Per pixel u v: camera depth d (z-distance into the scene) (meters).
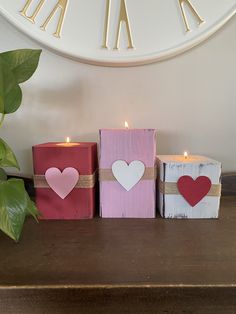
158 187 0.69
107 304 0.41
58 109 0.80
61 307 0.41
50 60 0.78
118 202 0.67
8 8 0.73
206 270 0.44
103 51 0.76
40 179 0.66
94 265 0.46
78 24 0.75
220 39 0.76
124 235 0.58
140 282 0.41
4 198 0.49
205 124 0.80
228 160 0.81
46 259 0.49
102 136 0.65
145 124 0.80
